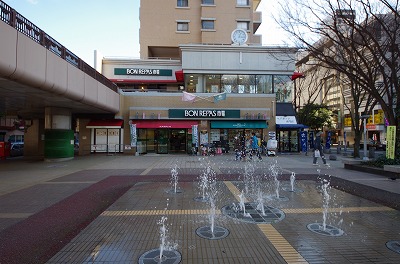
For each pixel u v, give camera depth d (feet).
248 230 16.38
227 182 32.01
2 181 33.35
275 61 82.43
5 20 28.60
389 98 43.65
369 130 148.05
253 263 12.34
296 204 22.20
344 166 46.09
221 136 78.79
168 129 80.69
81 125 77.30
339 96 178.91
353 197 24.59
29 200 24.02
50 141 58.54
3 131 125.59
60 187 29.58
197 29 118.93
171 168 45.88
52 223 17.99
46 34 37.06
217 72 82.07
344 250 13.64
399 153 41.09
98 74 57.98
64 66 41.78
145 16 118.32
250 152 66.33
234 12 119.14
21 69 31.09
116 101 71.10
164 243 14.47
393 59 41.24
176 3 119.14
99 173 40.04
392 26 42.55
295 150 82.07
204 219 18.47
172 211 20.34
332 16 40.22
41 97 45.88
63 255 13.19
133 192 26.76
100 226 17.15
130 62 99.60
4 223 18.01
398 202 22.77
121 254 13.25
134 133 74.74
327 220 18.20
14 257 13.07
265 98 79.25
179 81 94.73
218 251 13.53
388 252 13.46
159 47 119.34
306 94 193.47
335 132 188.44
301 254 13.20
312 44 59.36
